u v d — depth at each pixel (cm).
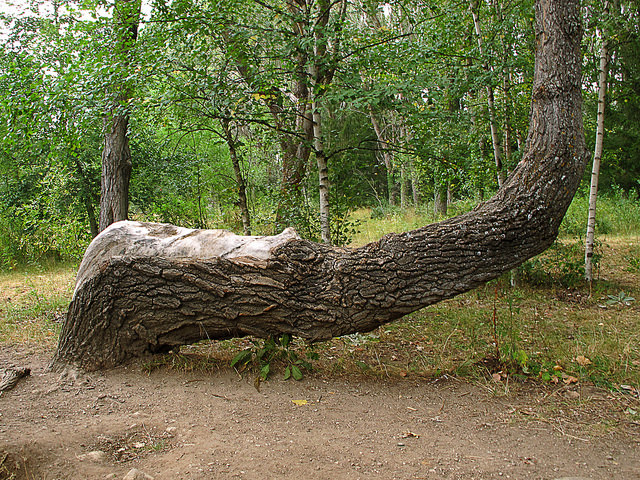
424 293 403
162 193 1095
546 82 425
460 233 407
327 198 692
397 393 393
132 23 600
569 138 416
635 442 316
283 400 371
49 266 1118
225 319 407
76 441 297
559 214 416
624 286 779
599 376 425
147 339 418
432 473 274
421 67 655
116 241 426
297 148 861
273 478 263
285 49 604
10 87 565
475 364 454
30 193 1233
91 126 631
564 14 424
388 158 1833
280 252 408
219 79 595
